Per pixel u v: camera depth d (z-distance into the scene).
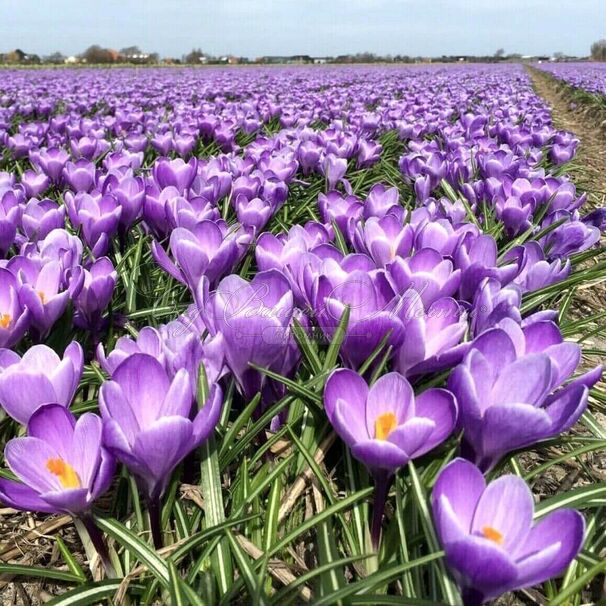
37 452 0.26
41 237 0.56
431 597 0.28
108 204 0.58
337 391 0.27
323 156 1.03
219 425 0.38
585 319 0.56
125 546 0.29
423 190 0.83
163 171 0.67
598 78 5.29
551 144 1.35
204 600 0.27
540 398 0.27
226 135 1.29
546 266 0.48
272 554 0.30
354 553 0.32
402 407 0.27
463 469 0.23
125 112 1.79
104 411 0.25
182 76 5.51
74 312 0.46
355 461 0.36
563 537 0.21
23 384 0.29
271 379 0.38
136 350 0.33
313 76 5.36
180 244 0.42
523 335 0.32
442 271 0.40
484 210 0.75
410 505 0.32
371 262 0.40
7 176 0.76
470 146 1.21
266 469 0.37
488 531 0.22
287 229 0.78
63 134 1.46
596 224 0.70
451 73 6.15
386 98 2.78
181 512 0.34
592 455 0.48
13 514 0.42
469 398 0.27
